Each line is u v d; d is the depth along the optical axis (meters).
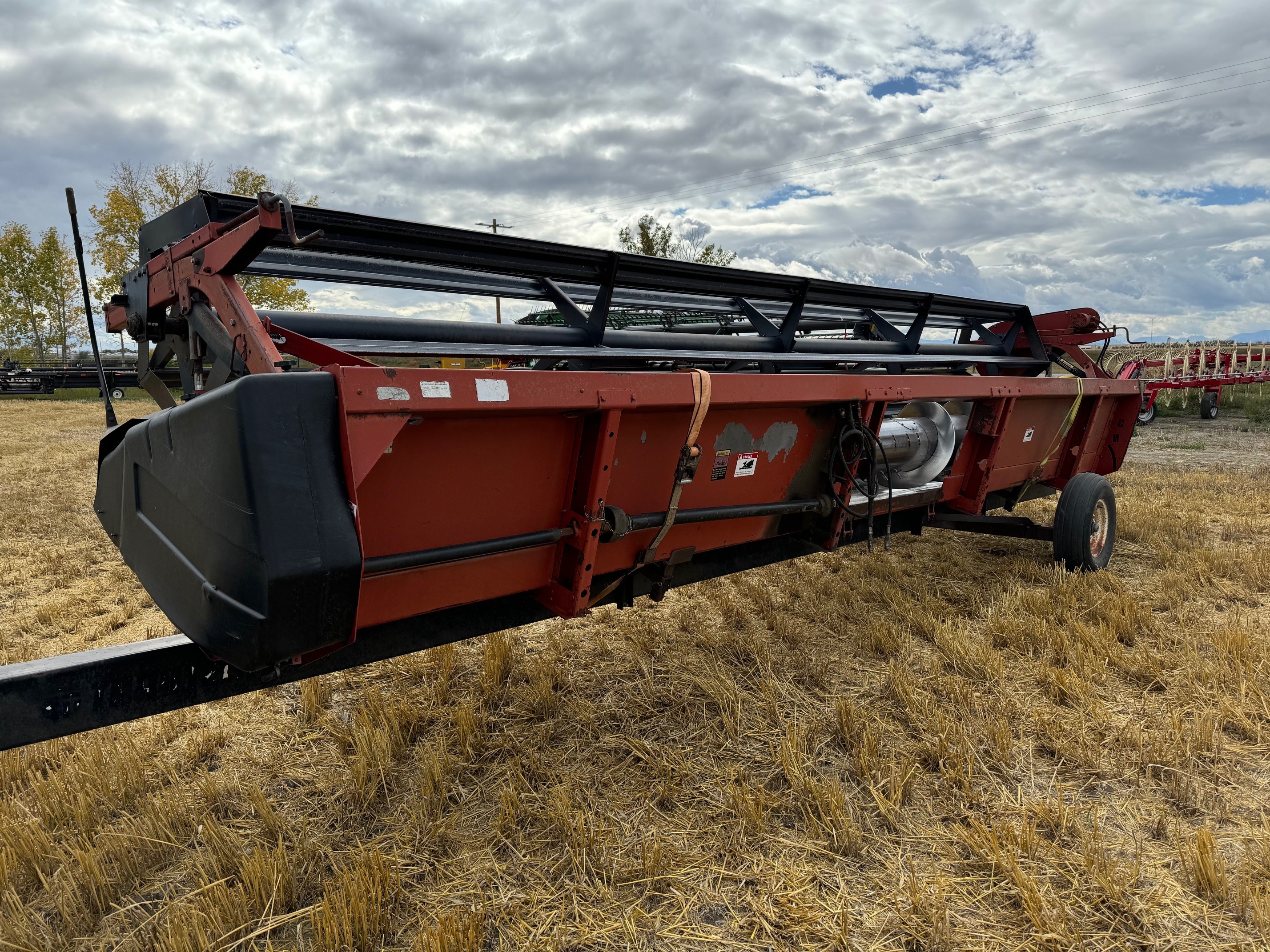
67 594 5.47
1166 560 5.80
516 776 2.93
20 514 8.23
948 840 2.54
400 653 2.61
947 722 3.18
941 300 5.48
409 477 2.27
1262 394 22.95
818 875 2.37
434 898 2.29
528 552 2.75
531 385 2.30
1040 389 4.94
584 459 2.71
